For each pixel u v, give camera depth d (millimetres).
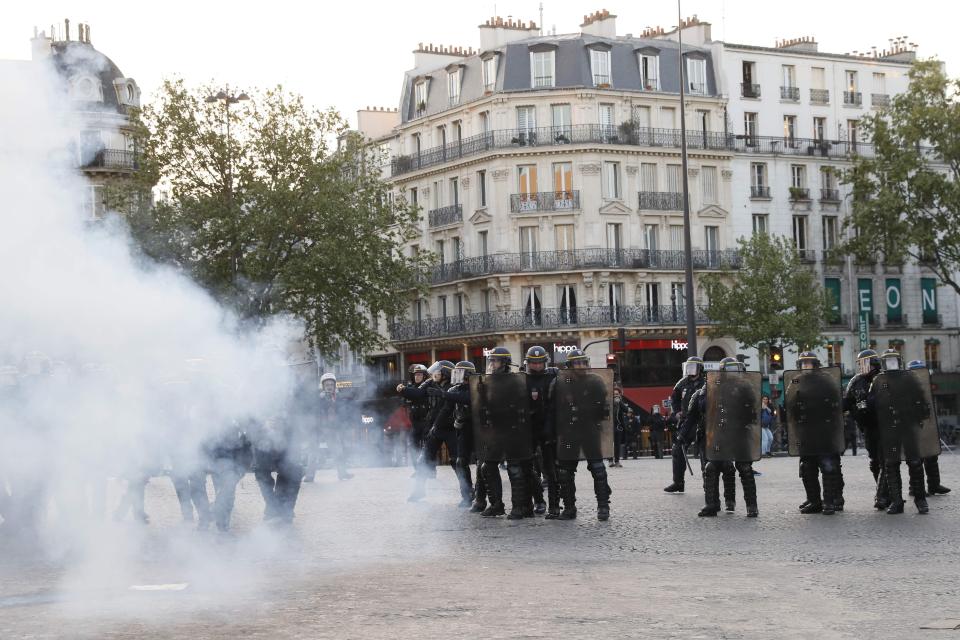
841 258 71188
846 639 7723
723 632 8000
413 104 73125
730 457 16016
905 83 75750
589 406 15953
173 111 49875
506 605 9188
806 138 71625
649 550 12539
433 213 70000
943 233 68000
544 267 65125
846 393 17188
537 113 66000
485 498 17547
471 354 67375
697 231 67625
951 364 74938
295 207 50781
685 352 66688
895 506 15992
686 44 70562
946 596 9297
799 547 12617
